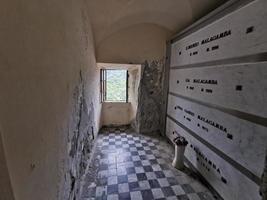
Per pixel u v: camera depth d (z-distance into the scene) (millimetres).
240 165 1357
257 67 1188
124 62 3121
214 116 1704
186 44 2344
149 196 1734
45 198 888
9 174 562
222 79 1574
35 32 803
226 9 1503
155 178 2021
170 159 2469
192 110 2174
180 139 2254
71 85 1428
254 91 1217
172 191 1809
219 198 1648
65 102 1261
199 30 1986
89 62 2295
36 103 797
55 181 1043
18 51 656
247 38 1272
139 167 2250
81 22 1807
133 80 3682
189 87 2258
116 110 3879
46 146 907
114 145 2918
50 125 968
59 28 1141
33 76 774
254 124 1219
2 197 525
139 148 2816
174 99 2814
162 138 3262
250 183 1260
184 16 2412
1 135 531
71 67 1427
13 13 628
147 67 3229
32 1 779
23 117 680
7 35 588
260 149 1172
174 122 2828
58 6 1126
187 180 1989
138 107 3416
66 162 1279
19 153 642
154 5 2334
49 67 963
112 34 2971
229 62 1474
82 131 1867
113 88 3840
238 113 1375
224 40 1540
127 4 2197
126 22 2725
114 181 1953
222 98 1574
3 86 559
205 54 1860
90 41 2365
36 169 786
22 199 651
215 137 1692
